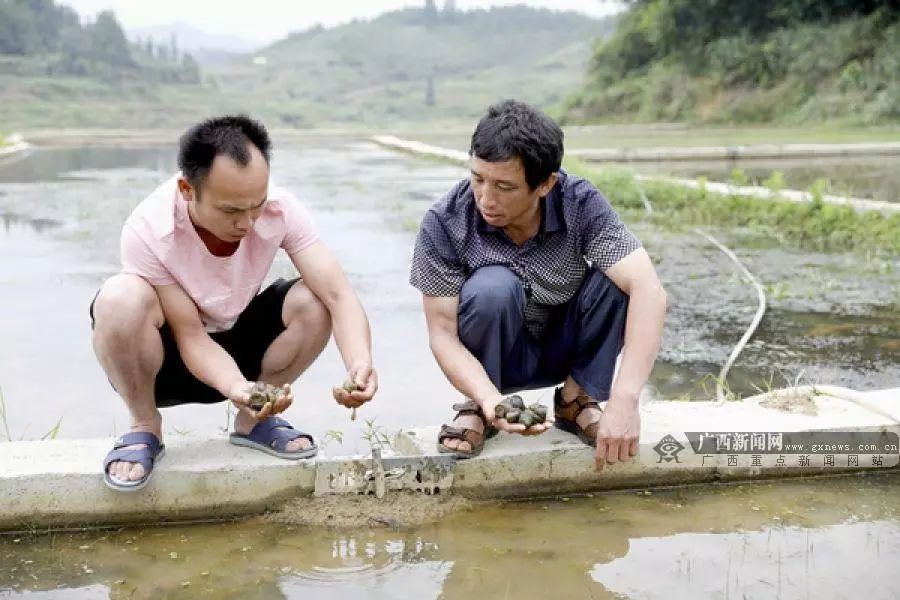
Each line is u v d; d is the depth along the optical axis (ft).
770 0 99.04
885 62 83.05
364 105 253.03
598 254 8.77
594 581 7.62
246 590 7.45
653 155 54.13
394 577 7.67
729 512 8.95
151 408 8.67
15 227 30.14
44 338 15.92
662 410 10.18
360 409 12.18
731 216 31.63
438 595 7.38
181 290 8.43
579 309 9.07
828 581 7.64
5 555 8.01
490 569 7.80
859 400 10.34
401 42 371.35
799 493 9.42
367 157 69.31
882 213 27.96
